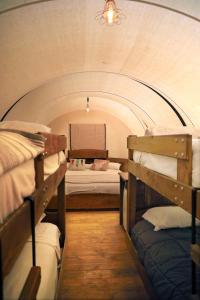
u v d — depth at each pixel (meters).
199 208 1.07
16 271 1.22
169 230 2.19
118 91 4.29
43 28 2.02
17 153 0.86
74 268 2.27
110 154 6.36
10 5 1.67
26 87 3.06
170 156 1.38
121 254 2.55
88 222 3.62
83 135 6.30
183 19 1.85
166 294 1.38
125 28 2.10
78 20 1.96
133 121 5.56
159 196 2.96
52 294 1.44
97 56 2.72
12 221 0.78
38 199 1.15
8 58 2.31
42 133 1.37
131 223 2.80
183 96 3.06
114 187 4.32
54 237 1.85
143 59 2.66
